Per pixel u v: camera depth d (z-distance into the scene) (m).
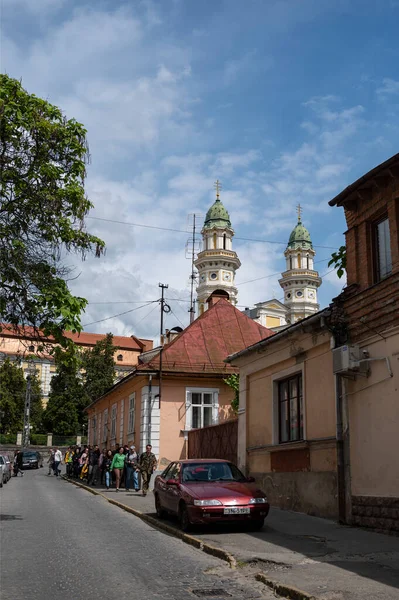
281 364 15.80
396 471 10.64
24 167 12.32
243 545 9.63
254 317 89.62
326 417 13.29
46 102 12.38
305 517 13.24
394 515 10.56
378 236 12.10
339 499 12.20
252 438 17.33
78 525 12.77
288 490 14.83
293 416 15.35
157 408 23.38
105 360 70.50
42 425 69.88
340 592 6.46
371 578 7.11
